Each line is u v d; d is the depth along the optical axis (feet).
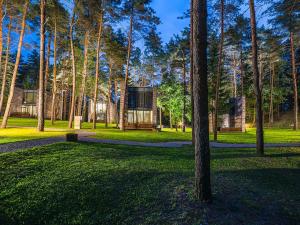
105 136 69.41
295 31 98.12
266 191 24.17
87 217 19.51
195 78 21.77
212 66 113.60
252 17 43.78
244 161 37.52
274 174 30.40
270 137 79.97
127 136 74.02
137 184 24.97
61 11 98.32
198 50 21.56
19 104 164.96
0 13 78.89
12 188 22.84
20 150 34.27
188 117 141.79
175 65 133.90
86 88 159.84
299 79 166.20
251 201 21.53
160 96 161.17
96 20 101.45
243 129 117.91
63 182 24.70
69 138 46.65
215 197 21.80
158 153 44.39
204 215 18.76
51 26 105.91
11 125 93.04
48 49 124.06
